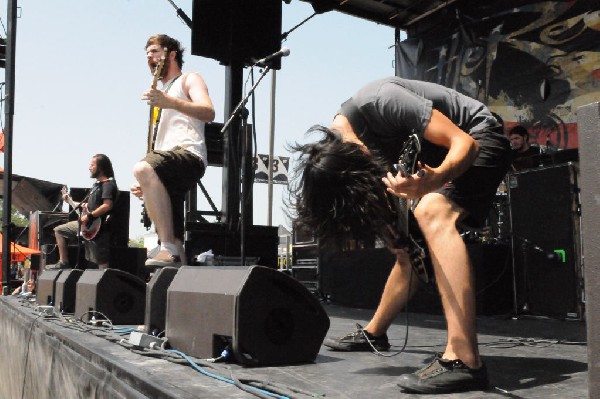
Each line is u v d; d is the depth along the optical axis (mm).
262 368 2088
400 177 1650
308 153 1757
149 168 3398
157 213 3434
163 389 1551
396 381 1849
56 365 2777
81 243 6156
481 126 2061
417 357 2387
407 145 1845
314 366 2141
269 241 5855
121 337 2604
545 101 7777
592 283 1088
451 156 1740
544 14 7848
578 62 7469
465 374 1684
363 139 2076
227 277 2201
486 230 5148
